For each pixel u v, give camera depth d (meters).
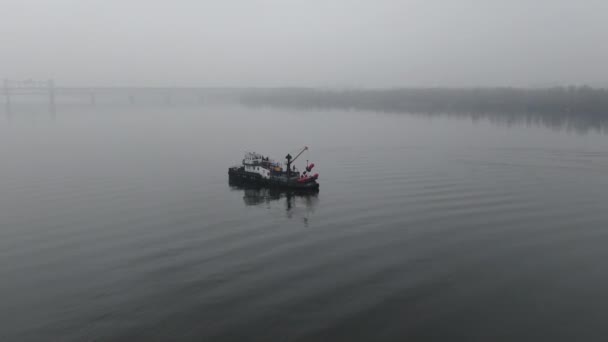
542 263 36.03
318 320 28.42
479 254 37.78
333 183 63.88
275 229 44.38
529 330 27.48
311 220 46.94
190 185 63.81
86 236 42.84
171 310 29.62
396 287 32.38
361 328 27.62
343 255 37.81
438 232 42.75
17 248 40.09
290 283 32.97
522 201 52.50
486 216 47.22
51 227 45.44
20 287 32.97
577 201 52.19
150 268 35.69
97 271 35.34
